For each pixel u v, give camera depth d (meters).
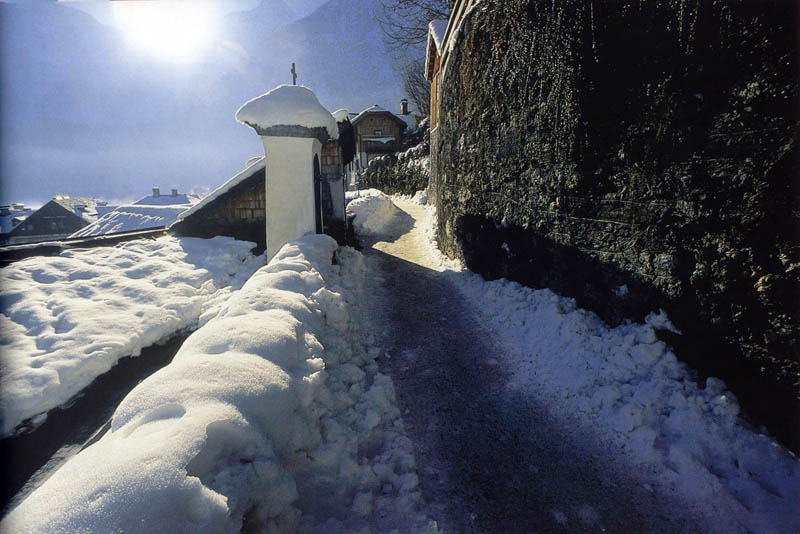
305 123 5.54
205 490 1.30
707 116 3.21
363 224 11.65
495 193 6.20
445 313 5.72
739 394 3.10
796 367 2.76
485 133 6.39
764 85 2.83
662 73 3.47
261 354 2.13
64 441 3.23
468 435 3.36
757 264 2.95
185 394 1.67
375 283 6.87
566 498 2.76
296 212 5.79
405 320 5.52
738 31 2.93
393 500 2.57
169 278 6.18
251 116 5.49
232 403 1.68
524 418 3.56
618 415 3.30
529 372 4.19
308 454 2.31
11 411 3.10
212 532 1.24
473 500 2.73
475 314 5.55
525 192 5.45
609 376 3.71
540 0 4.70
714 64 3.10
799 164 2.70
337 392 3.11
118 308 5.01
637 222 3.87
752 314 3.00
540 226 5.19
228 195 8.24
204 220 8.34
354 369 3.52
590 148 4.25
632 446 3.10
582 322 4.30
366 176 24.78
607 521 2.59
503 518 2.59
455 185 7.88
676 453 2.89
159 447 1.33
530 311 5.00
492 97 6.09
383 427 3.27
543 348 4.41
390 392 3.57
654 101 3.56
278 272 3.80
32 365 3.61
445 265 7.86
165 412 1.59
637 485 2.83
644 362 3.59
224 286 6.45
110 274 6.02
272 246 5.87
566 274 4.84
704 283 3.30
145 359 4.45
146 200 41.62
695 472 2.77
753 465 2.74
